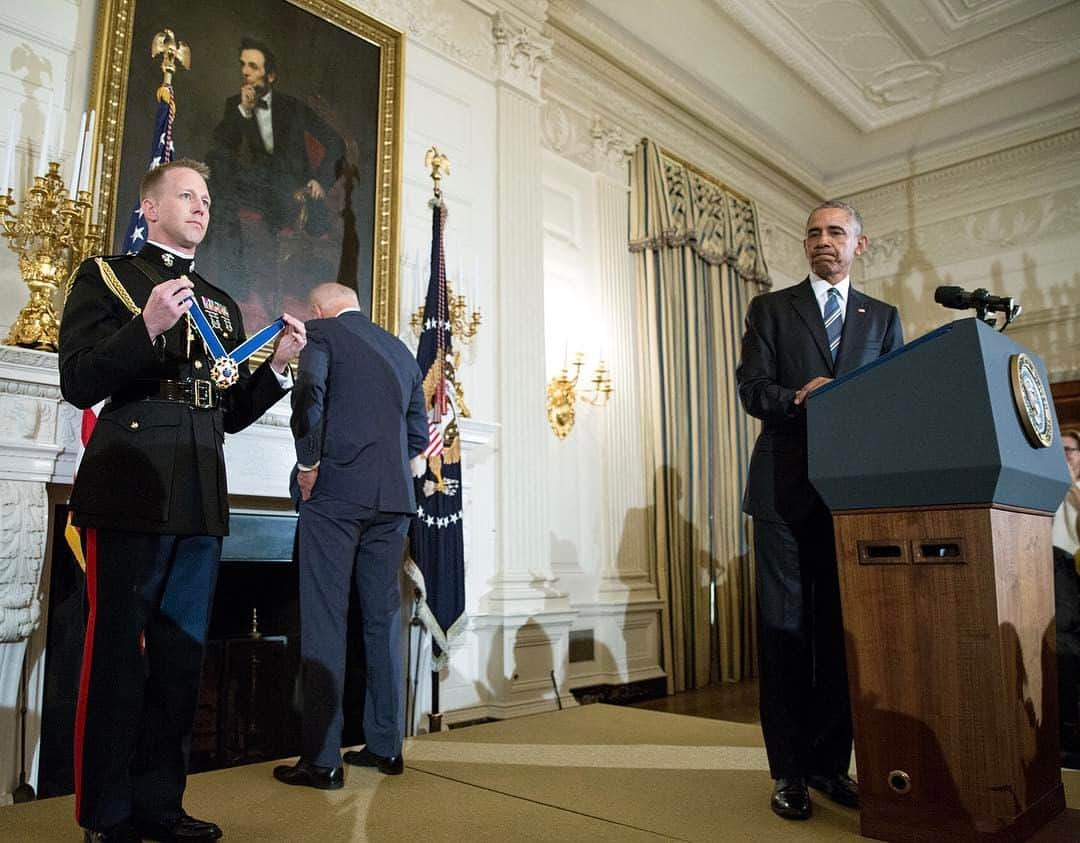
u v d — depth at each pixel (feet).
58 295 10.14
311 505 8.02
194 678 6.17
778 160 25.75
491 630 14.51
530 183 16.81
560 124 19.29
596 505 18.58
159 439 5.87
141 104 11.25
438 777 8.33
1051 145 24.94
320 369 7.98
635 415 19.43
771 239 26.32
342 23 13.99
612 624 17.88
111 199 10.71
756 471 7.53
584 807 7.20
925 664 5.88
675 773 8.55
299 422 7.80
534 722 11.91
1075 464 11.83
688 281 21.07
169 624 6.12
